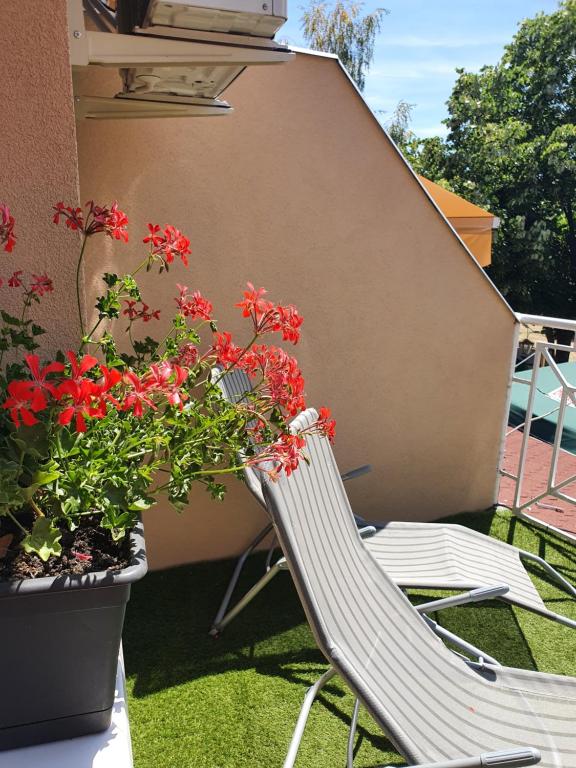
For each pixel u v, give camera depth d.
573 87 21.47
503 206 20.44
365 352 3.17
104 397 1.00
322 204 2.87
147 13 1.40
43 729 1.12
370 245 3.03
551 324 3.39
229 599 2.68
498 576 2.31
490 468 3.72
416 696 1.63
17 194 1.34
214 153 2.61
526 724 1.65
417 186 3.04
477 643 2.61
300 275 2.91
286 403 1.41
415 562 2.36
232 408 1.37
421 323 3.26
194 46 1.56
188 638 2.54
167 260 1.48
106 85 2.32
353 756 2.00
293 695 2.25
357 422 3.26
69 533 1.25
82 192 2.44
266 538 3.13
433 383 3.38
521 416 6.12
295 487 1.88
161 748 2.00
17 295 1.39
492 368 3.52
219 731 2.07
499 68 22.09
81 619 1.05
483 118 21.31
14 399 0.92
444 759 1.45
